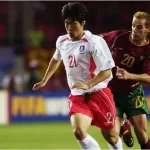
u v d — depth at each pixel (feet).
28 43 249.34
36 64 213.87
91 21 264.72
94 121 73.36
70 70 71.51
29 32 252.01
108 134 74.79
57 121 196.13
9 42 250.16
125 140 86.53
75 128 69.15
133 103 82.28
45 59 222.07
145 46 79.71
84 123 69.67
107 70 69.56
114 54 80.59
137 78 74.08
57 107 196.65
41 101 195.62
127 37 80.23
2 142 133.28
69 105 72.49
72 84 72.13
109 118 73.05
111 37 81.05
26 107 194.59
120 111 83.51
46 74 77.87
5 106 192.13
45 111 195.93
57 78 218.18
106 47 71.20
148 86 213.66
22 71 225.35
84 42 70.49
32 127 175.22
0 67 234.38
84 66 70.74
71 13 68.49
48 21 268.82
